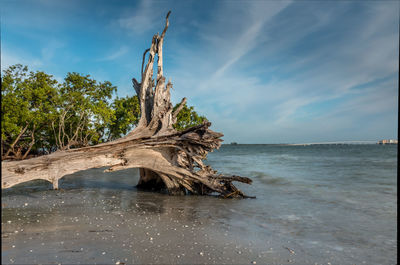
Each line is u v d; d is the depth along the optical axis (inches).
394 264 244.1
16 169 454.0
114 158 533.3
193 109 1903.3
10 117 979.3
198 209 448.1
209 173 600.4
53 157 488.7
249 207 470.0
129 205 458.9
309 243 294.2
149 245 266.7
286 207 470.9
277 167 1360.7
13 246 248.5
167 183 584.7
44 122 1159.0
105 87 1608.0
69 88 1433.3
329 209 455.8
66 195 530.9
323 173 1054.4
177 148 594.9
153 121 590.9
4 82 991.0
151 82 638.5
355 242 299.7
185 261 233.5
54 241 265.6
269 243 290.5
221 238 300.0
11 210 393.1
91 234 292.0
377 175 979.9
